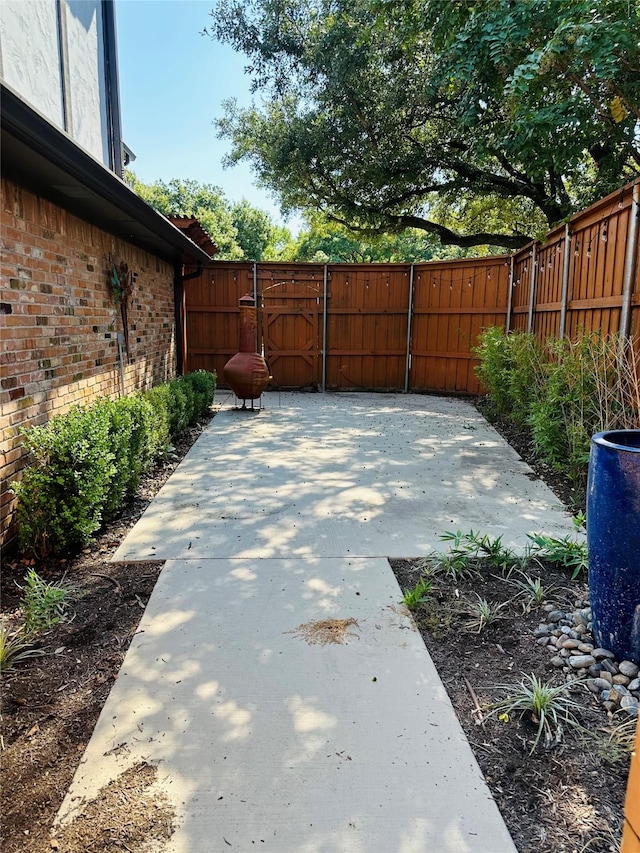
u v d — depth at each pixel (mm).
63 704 1942
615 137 6617
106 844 1429
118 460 3693
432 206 12727
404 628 2441
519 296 8242
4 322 3064
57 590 2574
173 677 2098
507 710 1918
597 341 4523
